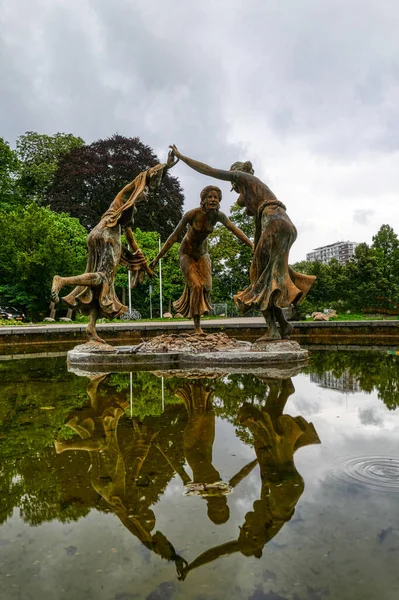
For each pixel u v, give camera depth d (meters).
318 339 15.87
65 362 9.20
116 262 9.24
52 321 29.72
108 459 2.82
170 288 38.00
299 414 4.09
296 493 2.22
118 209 9.34
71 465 2.71
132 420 3.93
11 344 14.55
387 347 12.44
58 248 28.67
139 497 2.21
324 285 36.56
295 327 16.72
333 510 2.02
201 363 8.10
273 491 2.26
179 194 42.94
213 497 2.19
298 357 8.13
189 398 4.92
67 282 8.50
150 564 1.61
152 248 36.03
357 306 34.41
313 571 1.53
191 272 9.43
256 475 2.50
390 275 38.56
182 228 9.38
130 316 35.44
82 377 6.76
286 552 1.66
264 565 1.58
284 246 8.12
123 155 40.50
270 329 8.45
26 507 2.12
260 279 8.28
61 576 1.55
